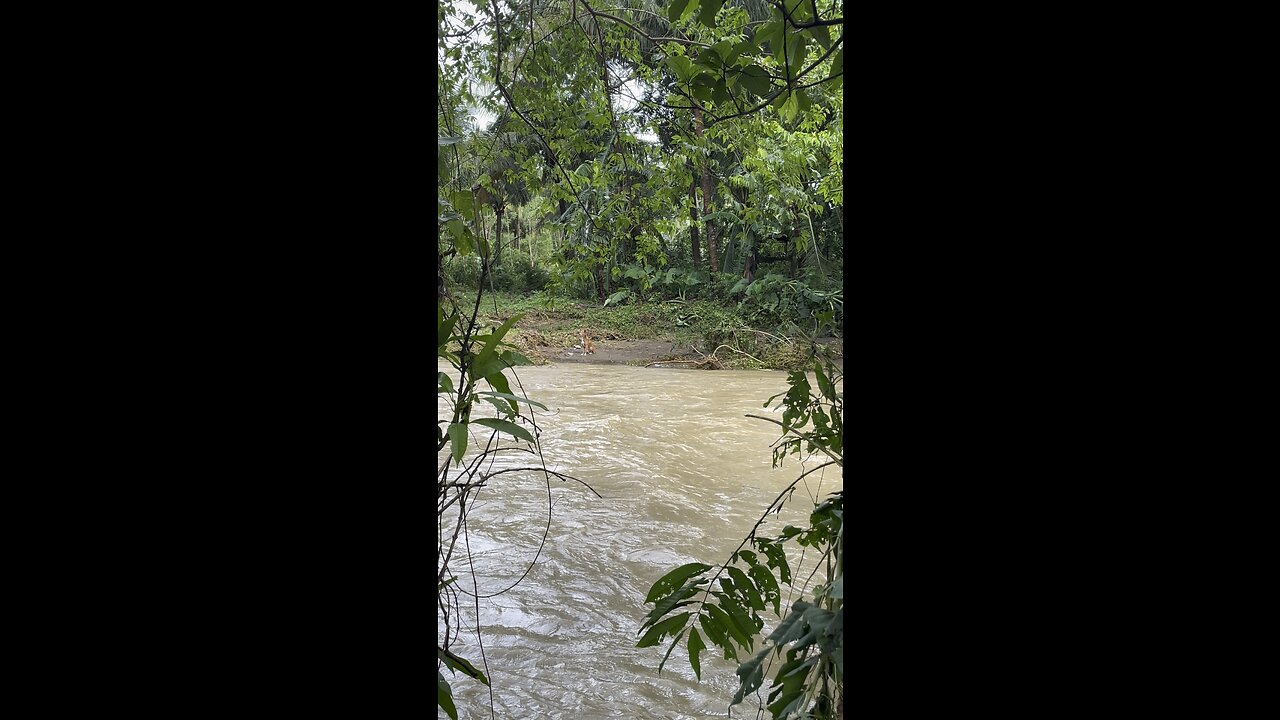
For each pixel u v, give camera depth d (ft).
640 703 8.18
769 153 28.68
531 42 11.94
